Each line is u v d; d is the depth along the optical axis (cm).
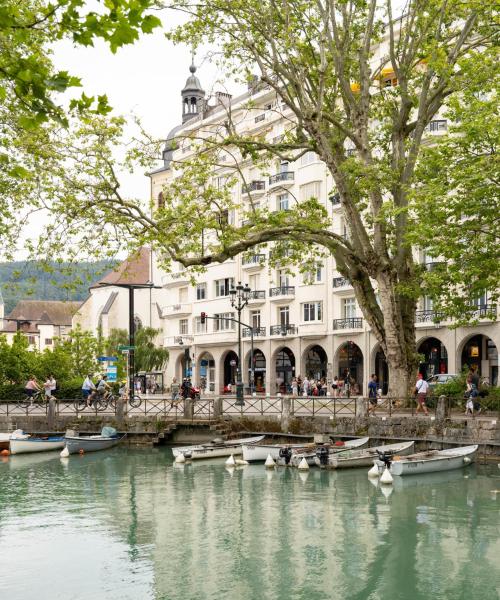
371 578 1352
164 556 1502
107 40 648
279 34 2797
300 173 5800
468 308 2708
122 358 5247
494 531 1681
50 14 655
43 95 671
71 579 1355
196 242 2836
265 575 1371
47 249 2622
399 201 3020
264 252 6075
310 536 1653
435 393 3178
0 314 12594
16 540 1638
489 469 2523
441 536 1642
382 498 2077
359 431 2969
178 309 6988
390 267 2988
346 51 3017
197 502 2053
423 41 2955
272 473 2567
